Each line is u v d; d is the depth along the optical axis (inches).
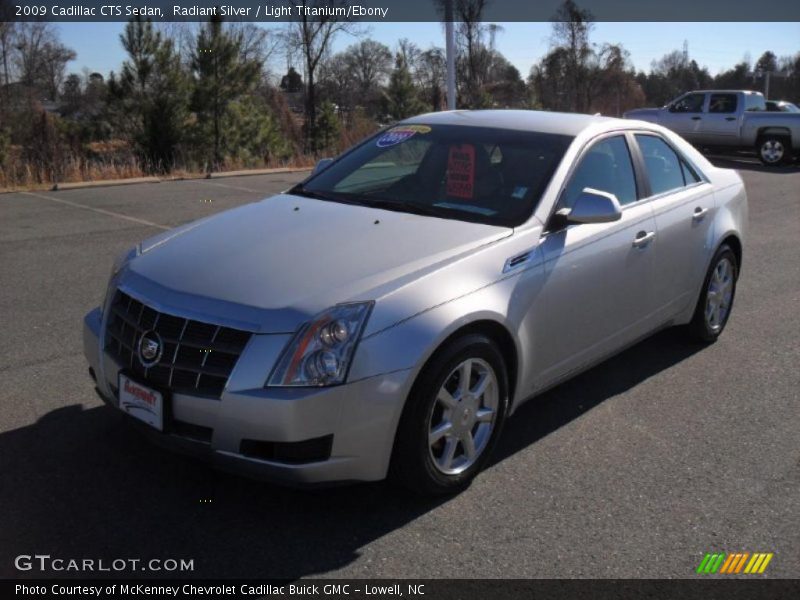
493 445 154.9
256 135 945.5
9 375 198.7
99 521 136.0
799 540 136.1
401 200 178.1
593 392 199.0
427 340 133.8
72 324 241.0
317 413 125.7
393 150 194.5
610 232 178.2
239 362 127.0
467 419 147.2
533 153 179.6
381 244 150.7
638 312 192.9
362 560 127.7
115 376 142.7
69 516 137.3
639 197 195.5
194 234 163.5
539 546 132.6
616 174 190.5
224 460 130.1
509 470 158.6
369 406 129.4
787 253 369.1
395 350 131.2
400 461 137.9
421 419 136.3
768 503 147.8
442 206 172.4
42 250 341.7
